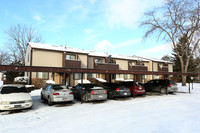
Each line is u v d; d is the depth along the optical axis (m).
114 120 5.25
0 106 6.46
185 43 22.38
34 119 5.70
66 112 6.82
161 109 6.95
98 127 4.50
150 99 10.33
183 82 21.86
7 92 7.52
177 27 21.73
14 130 4.44
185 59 37.44
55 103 9.30
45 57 17.64
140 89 11.47
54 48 18.67
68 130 4.29
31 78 16.62
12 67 7.05
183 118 5.31
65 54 18.30
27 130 4.42
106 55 24.08
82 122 5.10
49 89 9.12
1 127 4.75
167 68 32.09
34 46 17.11
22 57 32.72
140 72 11.56
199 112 6.21
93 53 23.81
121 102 9.32
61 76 19.03
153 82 14.59
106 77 23.48
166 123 4.74
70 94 8.60
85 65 20.72
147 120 5.12
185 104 8.17
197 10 18.97
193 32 20.78
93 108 7.60
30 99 7.33
